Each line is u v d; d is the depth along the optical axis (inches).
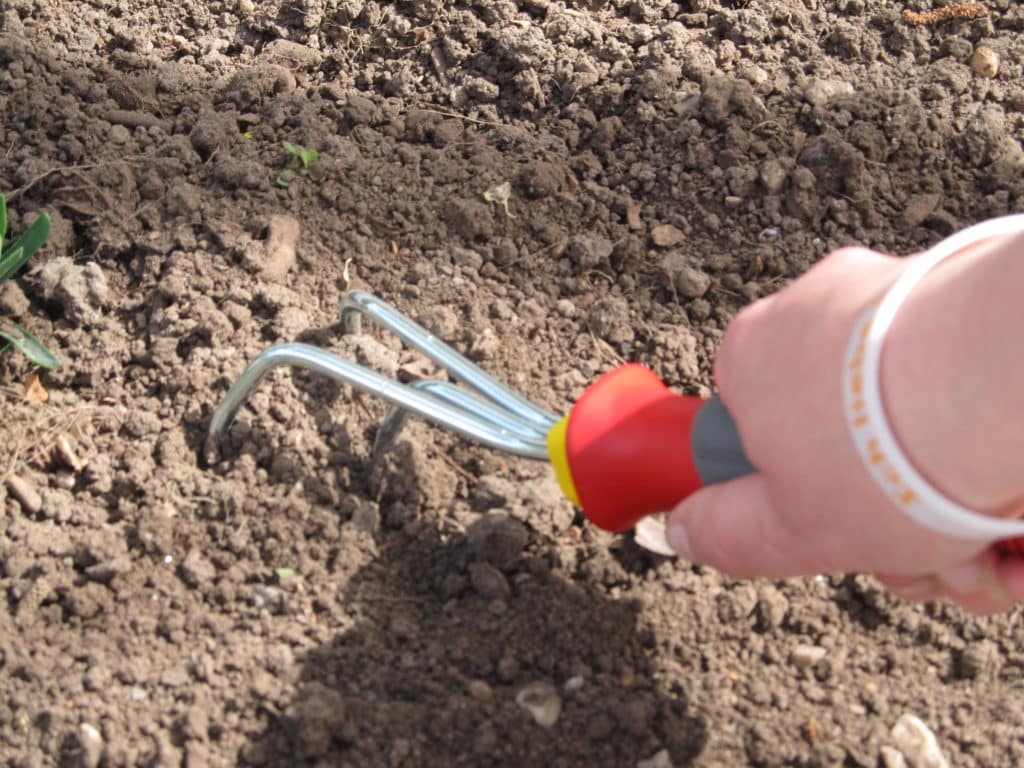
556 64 29.1
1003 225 17.5
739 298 26.5
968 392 16.2
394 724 21.2
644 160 28.1
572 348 25.8
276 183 27.3
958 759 21.8
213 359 25.1
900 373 16.6
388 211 27.2
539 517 23.0
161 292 25.8
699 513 19.1
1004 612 23.0
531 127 28.7
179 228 26.5
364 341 25.0
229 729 21.3
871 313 17.0
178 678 21.7
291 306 25.7
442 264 26.6
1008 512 17.4
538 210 27.3
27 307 25.7
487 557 22.7
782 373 17.8
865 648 22.8
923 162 28.0
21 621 22.3
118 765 20.9
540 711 21.4
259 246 26.3
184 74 29.1
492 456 24.2
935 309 16.6
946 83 29.1
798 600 23.0
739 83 28.3
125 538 23.2
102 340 25.5
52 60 28.8
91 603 22.5
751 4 30.1
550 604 22.4
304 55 29.5
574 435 20.1
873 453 16.7
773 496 18.1
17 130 27.8
